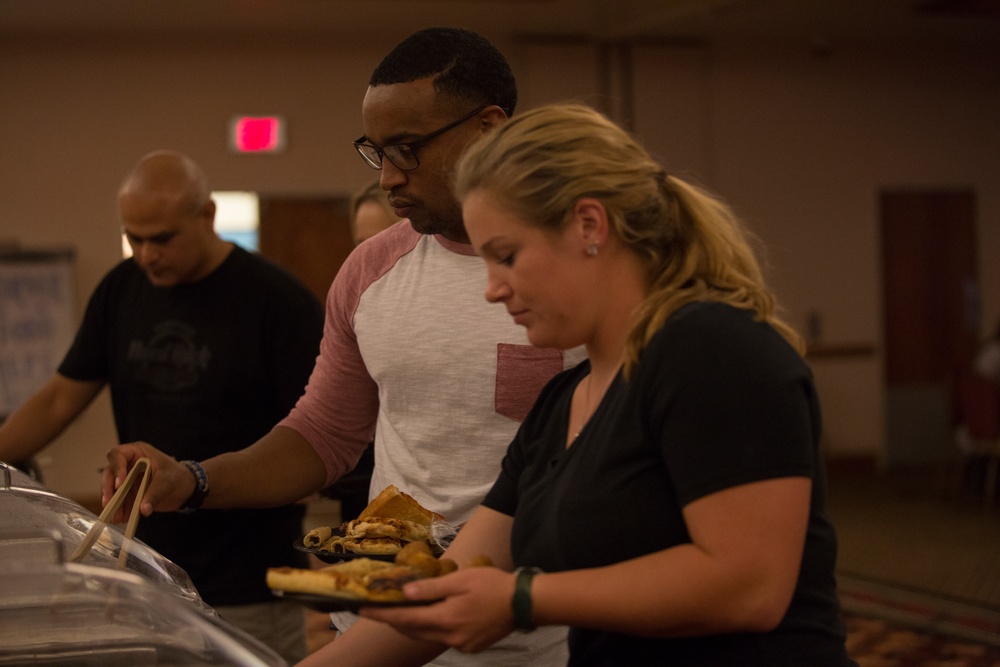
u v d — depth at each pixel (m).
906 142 9.12
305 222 8.07
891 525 6.99
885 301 9.20
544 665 1.71
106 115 7.77
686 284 1.20
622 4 7.30
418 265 1.85
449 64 1.67
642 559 1.10
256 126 7.95
